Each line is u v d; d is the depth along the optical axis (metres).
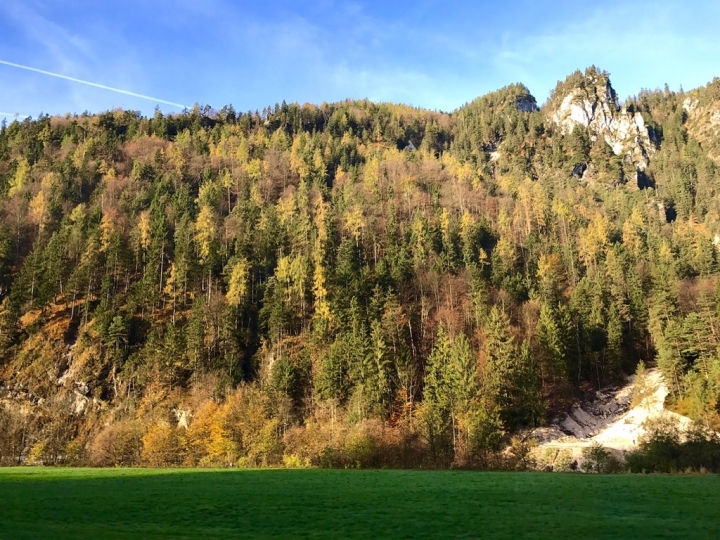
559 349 87.94
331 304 96.25
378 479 42.09
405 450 61.28
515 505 27.97
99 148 178.00
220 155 188.12
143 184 154.75
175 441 69.88
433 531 21.33
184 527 22.41
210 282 106.75
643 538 19.62
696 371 77.81
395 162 191.62
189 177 170.12
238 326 101.56
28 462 74.75
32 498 31.83
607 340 96.75
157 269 110.88
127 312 99.06
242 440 68.69
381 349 81.81
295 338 97.69
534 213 156.12
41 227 122.06
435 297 105.00
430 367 82.44
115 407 85.19
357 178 178.12
